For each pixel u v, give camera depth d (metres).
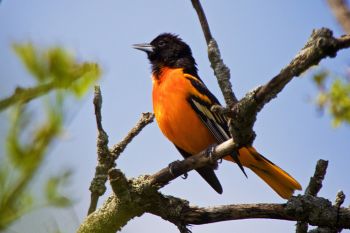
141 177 7.83
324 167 7.76
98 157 7.17
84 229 7.39
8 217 2.02
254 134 6.92
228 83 6.69
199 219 7.74
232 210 7.72
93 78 2.29
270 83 6.21
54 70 2.19
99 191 7.12
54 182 2.09
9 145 2.05
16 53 2.15
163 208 7.72
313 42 5.77
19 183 2.04
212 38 6.94
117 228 7.50
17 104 2.11
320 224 7.69
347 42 5.49
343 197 7.72
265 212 7.76
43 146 2.10
